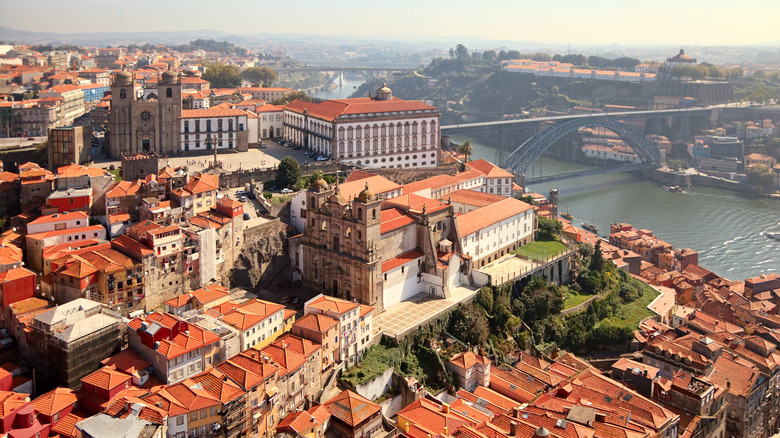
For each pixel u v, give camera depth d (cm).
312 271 19138
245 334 14925
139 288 15988
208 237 17375
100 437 10975
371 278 17638
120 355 13988
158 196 19312
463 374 16750
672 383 16538
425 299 19288
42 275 16288
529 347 19538
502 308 19762
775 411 19112
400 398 16275
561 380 17062
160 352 13462
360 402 14362
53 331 13725
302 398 14662
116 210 18825
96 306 14625
